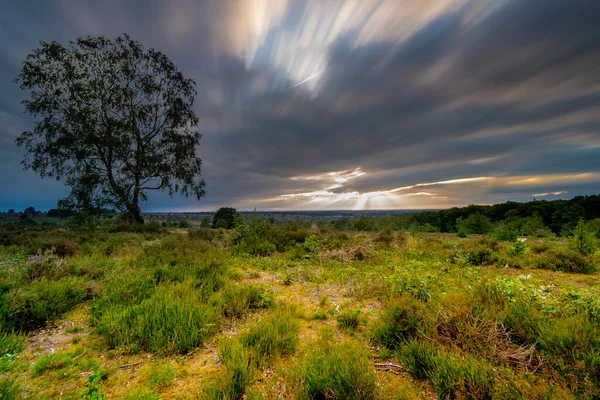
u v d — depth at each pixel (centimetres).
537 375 225
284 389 219
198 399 206
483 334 272
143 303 370
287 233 1140
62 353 273
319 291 508
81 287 450
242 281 575
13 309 334
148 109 2302
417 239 1245
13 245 878
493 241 1027
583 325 260
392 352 282
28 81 1956
